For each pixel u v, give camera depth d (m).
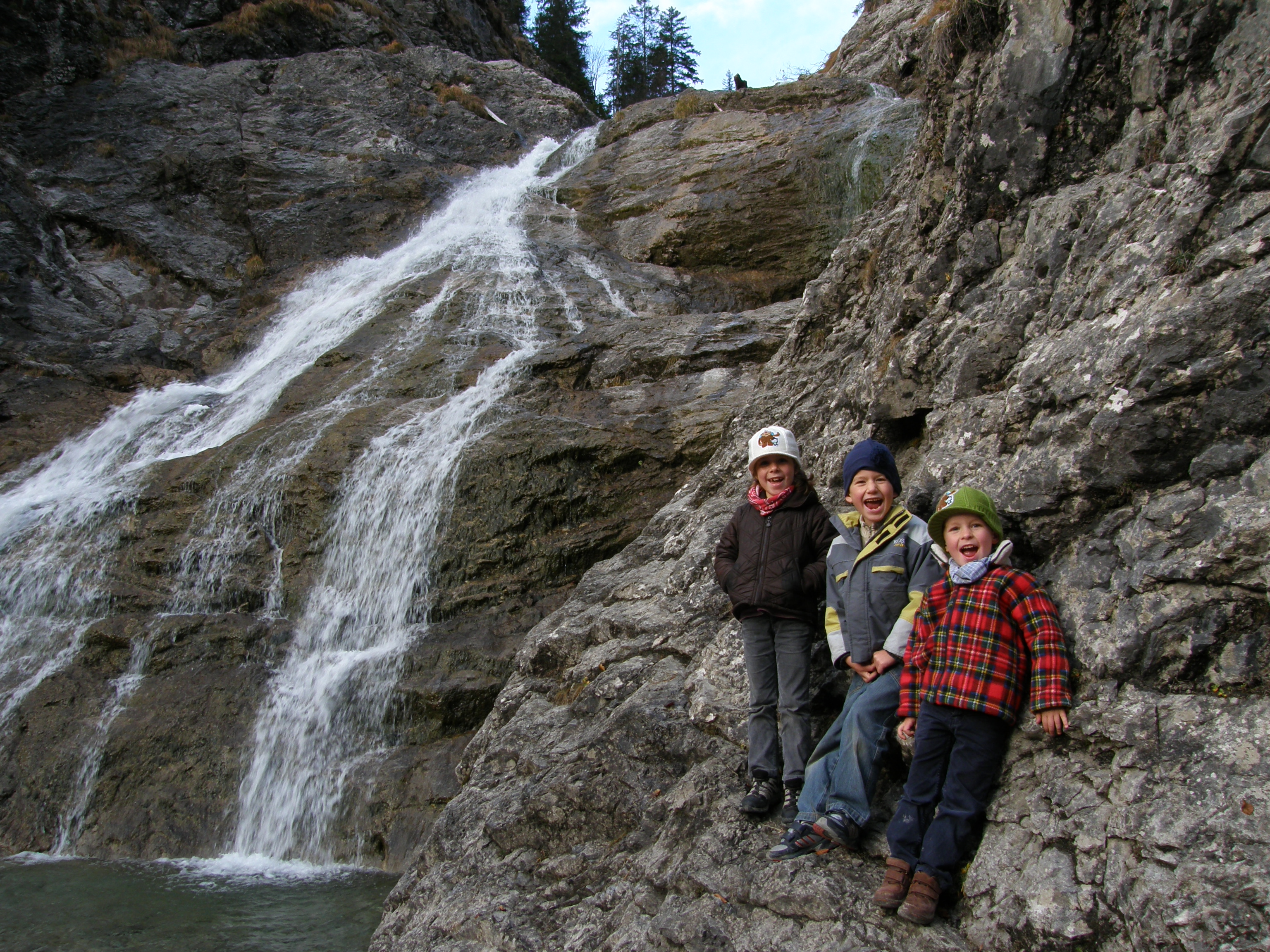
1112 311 3.83
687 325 11.16
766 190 14.96
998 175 4.98
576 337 11.48
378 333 12.76
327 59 21.09
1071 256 4.32
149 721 7.90
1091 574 3.43
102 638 8.62
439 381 11.11
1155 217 3.89
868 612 3.74
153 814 7.36
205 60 21.11
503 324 12.71
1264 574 2.97
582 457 9.16
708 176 15.68
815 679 4.37
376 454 9.43
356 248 16.81
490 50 29.64
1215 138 3.69
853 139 14.54
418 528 8.77
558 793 4.55
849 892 3.31
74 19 19.19
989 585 3.34
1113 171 4.51
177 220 17.25
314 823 7.16
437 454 9.16
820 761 3.71
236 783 7.55
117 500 9.94
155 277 16.25
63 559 9.56
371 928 5.56
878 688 3.63
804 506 4.25
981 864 3.15
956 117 5.50
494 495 8.84
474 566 8.62
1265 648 2.94
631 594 6.26
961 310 5.03
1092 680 3.20
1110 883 2.78
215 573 9.18
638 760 4.53
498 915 4.12
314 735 7.68
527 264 14.62
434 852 4.96
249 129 18.67
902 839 3.25
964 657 3.28
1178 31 4.11
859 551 3.89
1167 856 2.69
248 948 5.26
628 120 17.95
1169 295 3.57
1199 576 3.10
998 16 5.24
